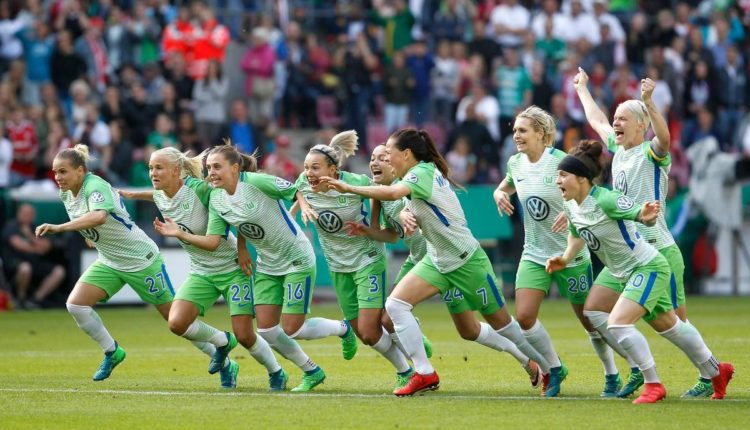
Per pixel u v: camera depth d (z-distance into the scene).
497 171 79.94
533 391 34.00
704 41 95.38
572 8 88.69
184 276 71.06
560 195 33.38
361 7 91.44
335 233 35.66
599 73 84.00
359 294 35.28
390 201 35.03
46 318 64.12
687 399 31.47
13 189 71.44
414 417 28.34
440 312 70.19
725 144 87.75
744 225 83.19
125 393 33.66
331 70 85.00
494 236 76.88
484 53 85.56
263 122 79.88
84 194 36.97
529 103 81.81
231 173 34.38
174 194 35.84
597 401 31.28
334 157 34.81
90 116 74.50
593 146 30.89
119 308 73.19
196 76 80.00
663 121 32.22
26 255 69.44
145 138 77.12
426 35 90.31
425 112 84.50
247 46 84.94
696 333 31.28
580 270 33.91
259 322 34.84
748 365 40.06
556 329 56.34
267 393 33.78
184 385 36.19
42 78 80.31
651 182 33.03
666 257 32.75
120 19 83.38
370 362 42.88
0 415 29.16
